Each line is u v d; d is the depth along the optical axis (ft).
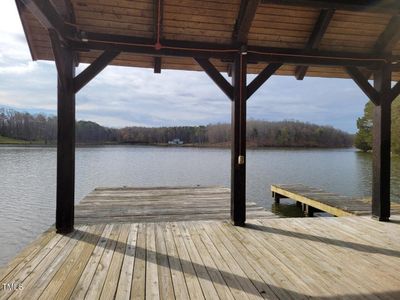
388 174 13.71
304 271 8.13
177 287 7.14
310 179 47.32
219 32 12.34
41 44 12.35
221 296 6.73
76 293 6.79
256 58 12.71
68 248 9.67
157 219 14.99
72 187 11.54
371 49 13.70
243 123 12.62
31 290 6.91
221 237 10.97
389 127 13.75
